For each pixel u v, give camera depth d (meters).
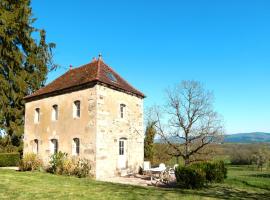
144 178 18.94
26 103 24.72
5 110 27.33
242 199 11.70
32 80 29.59
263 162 34.59
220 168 17.05
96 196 10.87
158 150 30.34
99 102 19.08
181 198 11.06
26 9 29.08
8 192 11.01
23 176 16.09
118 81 22.06
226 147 38.62
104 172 18.83
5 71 28.30
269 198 12.32
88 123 19.19
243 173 26.20
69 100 20.86
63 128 20.91
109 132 19.59
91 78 19.61
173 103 31.92
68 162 18.77
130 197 10.89
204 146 28.31
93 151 18.55
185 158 28.27
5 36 27.34
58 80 24.17
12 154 26.02
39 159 21.41
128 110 21.66
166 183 15.95
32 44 29.73
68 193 11.29
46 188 12.24
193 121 28.77
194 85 40.53
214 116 28.70
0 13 27.12
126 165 20.95
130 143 21.47
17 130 27.86
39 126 23.00
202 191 13.52
